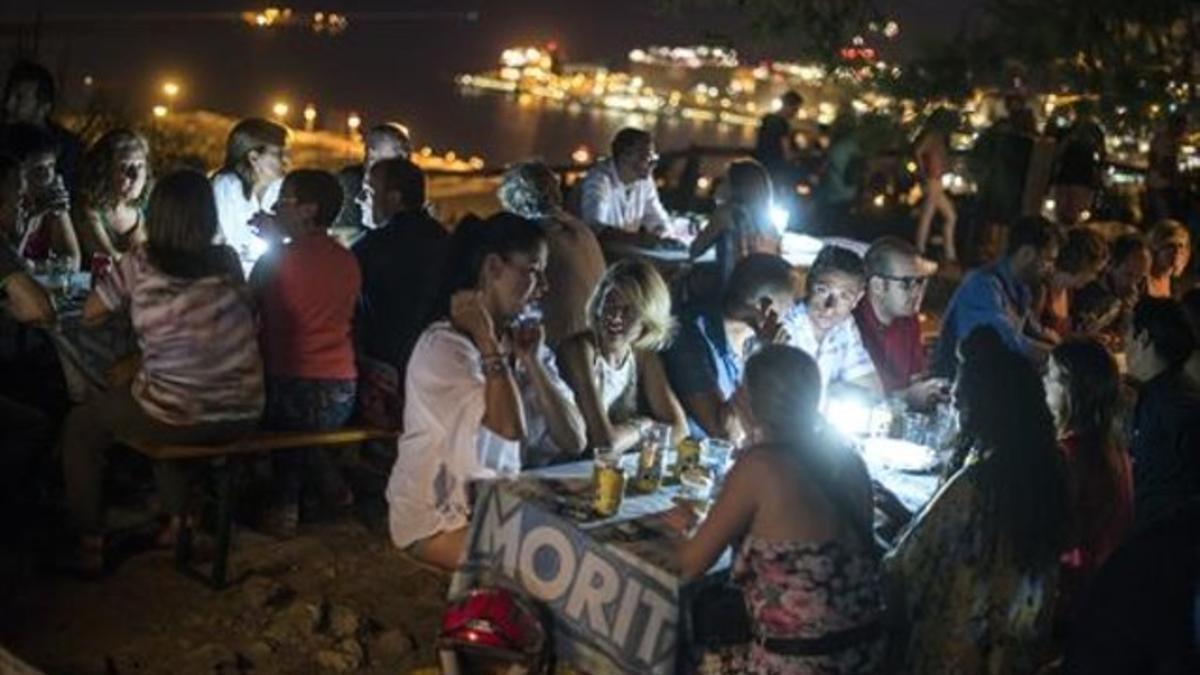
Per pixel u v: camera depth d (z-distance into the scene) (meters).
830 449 3.96
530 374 5.04
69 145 7.53
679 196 15.82
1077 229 7.30
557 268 6.82
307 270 5.67
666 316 5.31
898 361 6.37
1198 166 6.05
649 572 4.02
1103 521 4.86
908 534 4.23
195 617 5.25
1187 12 4.34
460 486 4.68
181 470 5.47
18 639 4.95
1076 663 3.79
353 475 6.73
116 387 5.38
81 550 5.44
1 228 5.73
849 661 3.85
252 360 5.40
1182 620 3.62
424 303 6.41
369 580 5.75
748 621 4.00
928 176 13.28
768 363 3.91
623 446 5.28
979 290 6.70
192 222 5.21
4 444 5.46
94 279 6.12
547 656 4.31
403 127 8.05
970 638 4.15
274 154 7.17
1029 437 4.12
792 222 14.69
